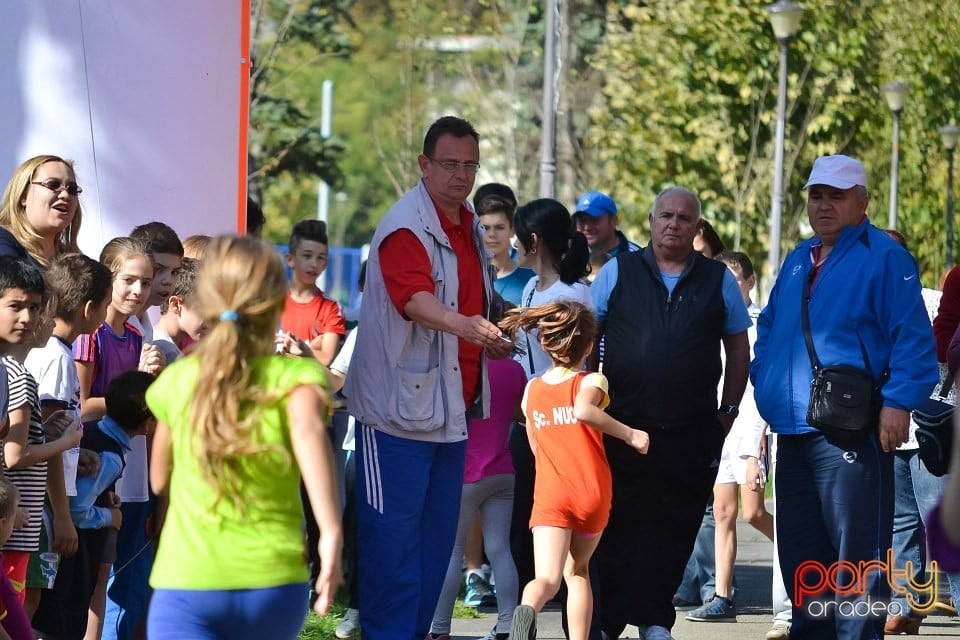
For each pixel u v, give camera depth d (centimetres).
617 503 1670
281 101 6894
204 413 964
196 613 973
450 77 7050
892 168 4797
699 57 4653
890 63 4903
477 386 1578
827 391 1482
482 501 1773
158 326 1567
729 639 1858
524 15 6172
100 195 1702
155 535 1203
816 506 1538
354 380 1523
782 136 4156
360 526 1507
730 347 1695
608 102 4819
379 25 8125
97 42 1694
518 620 1501
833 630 1538
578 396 1537
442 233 1504
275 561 977
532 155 5894
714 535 2089
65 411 1288
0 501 1140
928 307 1980
